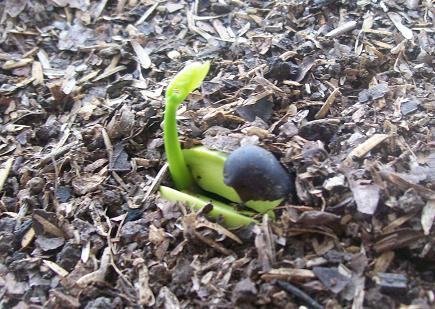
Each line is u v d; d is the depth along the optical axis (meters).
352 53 0.15
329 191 0.11
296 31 0.16
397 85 0.14
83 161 0.13
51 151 0.14
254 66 0.15
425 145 0.12
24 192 0.13
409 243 0.11
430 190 0.11
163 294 0.11
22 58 0.16
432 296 0.11
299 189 0.12
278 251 0.11
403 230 0.11
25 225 0.13
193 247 0.12
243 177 0.11
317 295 0.11
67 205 0.13
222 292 0.11
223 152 0.12
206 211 0.12
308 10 0.16
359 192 0.11
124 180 0.13
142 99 0.15
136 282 0.11
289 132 0.13
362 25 0.16
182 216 0.12
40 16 0.17
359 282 0.11
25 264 0.12
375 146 0.12
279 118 0.14
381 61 0.15
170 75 0.15
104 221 0.12
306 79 0.14
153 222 0.12
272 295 0.11
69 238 0.12
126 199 0.13
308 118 0.14
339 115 0.13
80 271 0.12
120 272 0.11
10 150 0.14
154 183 0.13
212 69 0.15
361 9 0.16
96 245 0.12
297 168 0.12
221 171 0.12
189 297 0.11
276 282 0.11
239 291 0.11
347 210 0.11
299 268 0.11
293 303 0.11
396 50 0.15
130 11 0.17
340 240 0.11
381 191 0.11
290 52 0.15
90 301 0.11
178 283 0.11
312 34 0.16
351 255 0.11
